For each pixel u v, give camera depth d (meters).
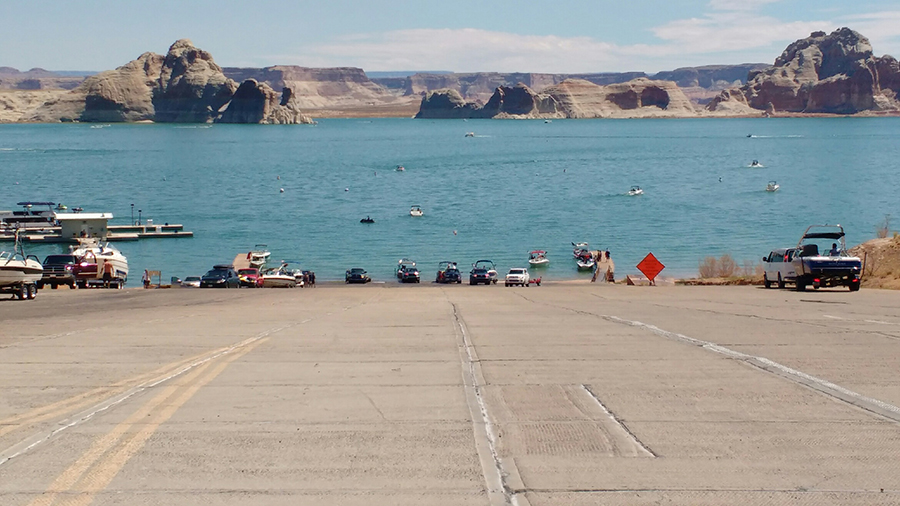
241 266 59.34
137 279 56.56
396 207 98.38
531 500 6.63
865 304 22.59
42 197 108.62
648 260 40.16
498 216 90.00
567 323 18.28
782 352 13.45
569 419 9.19
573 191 115.94
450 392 10.60
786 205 96.69
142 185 126.31
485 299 27.81
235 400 10.13
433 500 6.64
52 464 7.58
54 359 13.21
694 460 7.67
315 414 9.44
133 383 11.19
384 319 19.69
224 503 6.59
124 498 6.71
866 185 119.62
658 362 12.66
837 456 7.76
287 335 16.31
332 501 6.62
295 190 119.12
